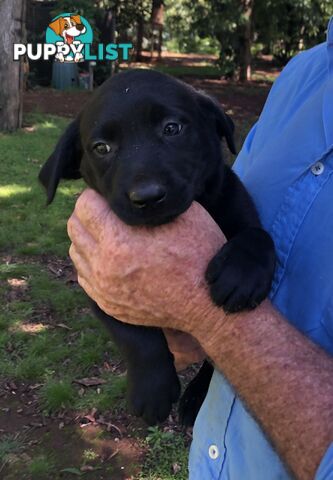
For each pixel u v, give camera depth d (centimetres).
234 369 24
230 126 37
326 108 28
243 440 28
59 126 177
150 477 55
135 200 26
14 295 85
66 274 91
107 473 56
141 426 61
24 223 107
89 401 64
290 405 22
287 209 28
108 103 32
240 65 291
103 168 32
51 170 35
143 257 25
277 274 27
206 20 269
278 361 23
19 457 58
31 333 76
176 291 25
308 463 21
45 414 63
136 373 33
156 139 31
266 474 27
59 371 69
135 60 364
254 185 31
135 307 26
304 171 27
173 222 26
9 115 168
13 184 125
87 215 27
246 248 26
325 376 23
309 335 26
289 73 34
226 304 24
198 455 31
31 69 246
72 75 248
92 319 78
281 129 32
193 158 32
